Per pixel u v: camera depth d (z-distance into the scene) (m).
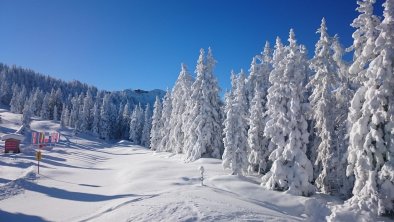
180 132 58.03
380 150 18.66
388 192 18.19
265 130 28.27
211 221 15.16
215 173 33.59
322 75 28.70
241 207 18.19
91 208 20.59
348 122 21.22
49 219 18.53
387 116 18.52
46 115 144.88
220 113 49.34
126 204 19.67
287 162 27.48
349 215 16.94
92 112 136.88
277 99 28.53
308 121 33.22
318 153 28.98
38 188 26.19
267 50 46.38
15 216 18.91
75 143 90.50
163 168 37.19
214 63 49.53
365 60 20.12
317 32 29.33
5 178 28.73
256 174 35.41
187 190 22.94
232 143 33.66
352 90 28.62
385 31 18.86
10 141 48.97
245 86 47.56
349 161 19.98
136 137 122.56
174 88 65.44
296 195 25.53
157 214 16.41
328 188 27.88
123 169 40.34
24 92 161.25
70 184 29.00
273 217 16.72
